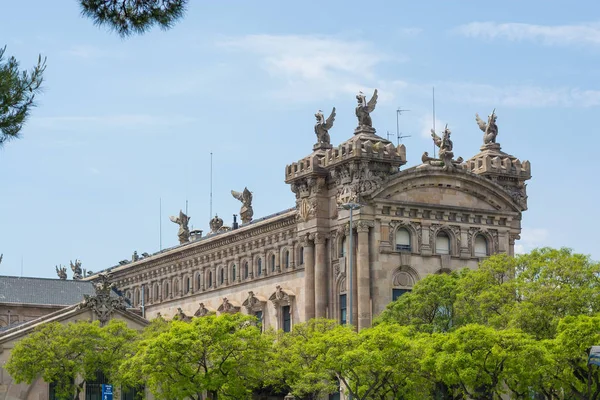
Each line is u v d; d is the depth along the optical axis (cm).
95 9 5125
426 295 12781
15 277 19950
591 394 11388
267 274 16600
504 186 15612
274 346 13175
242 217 19312
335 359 11206
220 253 18025
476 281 12494
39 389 14975
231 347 11944
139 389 15388
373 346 11044
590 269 11806
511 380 11425
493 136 16000
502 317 11750
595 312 11438
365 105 14950
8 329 15888
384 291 14275
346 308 14425
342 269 14500
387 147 14538
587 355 10644
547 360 10531
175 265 19525
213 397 12294
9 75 5241
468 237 15038
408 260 14488
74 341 13975
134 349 13975
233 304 17338
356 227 14300
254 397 14825
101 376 15438
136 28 5144
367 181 14375
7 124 5225
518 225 15550
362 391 11662
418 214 14675
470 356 10562
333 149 14775
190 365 12144
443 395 11500
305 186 15200
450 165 14925
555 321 11300
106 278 16188
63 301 19800
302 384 11825
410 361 10981
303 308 15488
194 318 12419
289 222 15938
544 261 12106
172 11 5159
